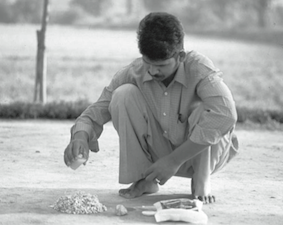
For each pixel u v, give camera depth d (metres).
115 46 45.22
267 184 7.45
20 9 78.19
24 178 7.50
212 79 5.95
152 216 5.89
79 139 6.13
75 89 22.88
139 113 6.27
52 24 72.94
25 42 43.47
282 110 14.17
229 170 8.28
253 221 5.81
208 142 5.81
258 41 55.88
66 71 28.69
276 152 9.84
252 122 13.12
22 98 19.55
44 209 6.07
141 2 93.31
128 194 6.59
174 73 6.07
